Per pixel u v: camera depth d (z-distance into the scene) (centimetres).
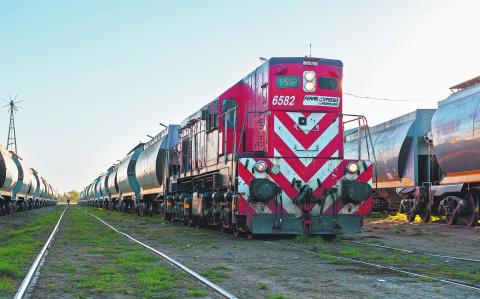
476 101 1811
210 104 1677
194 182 1962
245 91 1550
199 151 1831
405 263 931
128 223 2362
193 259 982
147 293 656
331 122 1338
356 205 1289
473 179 1822
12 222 2572
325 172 1288
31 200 4984
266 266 888
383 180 2653
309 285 716
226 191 1497
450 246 1227
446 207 1992
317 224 1275
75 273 823
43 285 720
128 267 876
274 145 1306
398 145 2414
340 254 1052
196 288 691
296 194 1274
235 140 1367
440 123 2011
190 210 1938
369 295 649
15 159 3838
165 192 2556
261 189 1229
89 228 1961
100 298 639
